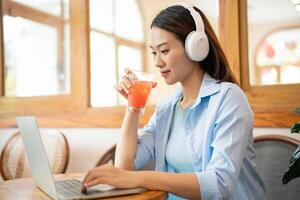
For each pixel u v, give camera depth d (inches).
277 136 65.6
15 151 94.9
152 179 40.8
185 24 49.1
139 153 54.5
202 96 50.7
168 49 49.1
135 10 176.6
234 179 42.3
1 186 47.2
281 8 107.0
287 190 61.9
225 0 79.4
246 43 79.4
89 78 99.3
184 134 52.2
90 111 97.0
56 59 108.8
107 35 141.9
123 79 51.8
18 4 117.0
